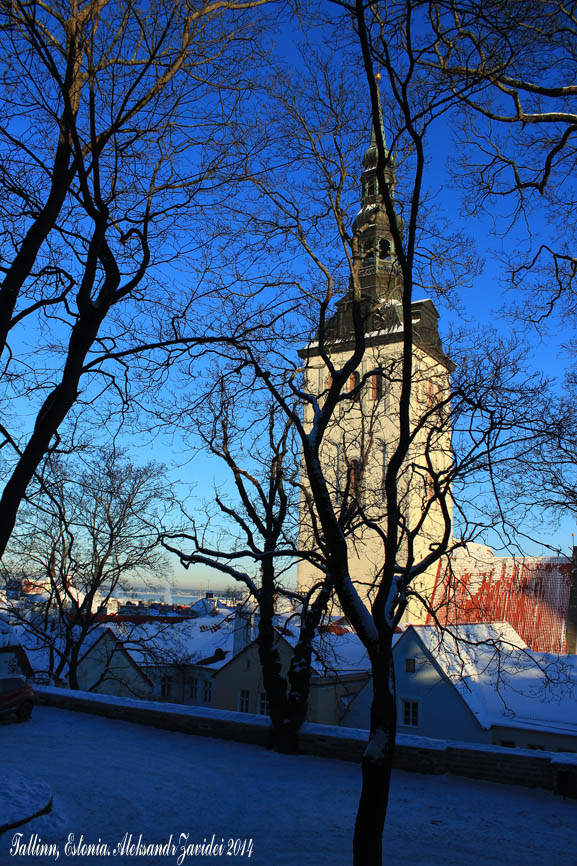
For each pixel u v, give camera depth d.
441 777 15.23
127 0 9.70
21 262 8.68
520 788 14.38
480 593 43.91
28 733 18.91
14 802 11.55
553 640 40.16
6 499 8.15
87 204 9.32
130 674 41.22
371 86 9.17
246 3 10.12
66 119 8.87
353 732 16.88
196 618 49.78
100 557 31.70
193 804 12.83
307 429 29.64
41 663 45.28
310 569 44.59
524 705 30.20
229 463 18.95
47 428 8.42
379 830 8.19
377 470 34.66
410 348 9.27
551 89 11.18
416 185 9.23
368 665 34.97
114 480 28.78
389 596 9.32
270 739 17.83
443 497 11.73
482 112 11.90
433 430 13.20
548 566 43.47
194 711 19.77
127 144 10.33
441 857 10.55
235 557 15.79
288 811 12.62
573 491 19.19
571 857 10.63
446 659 31.08
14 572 33.06
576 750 27.16
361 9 8.66
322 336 13.87
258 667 35.00
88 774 14.59
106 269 9.67
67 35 9.04
